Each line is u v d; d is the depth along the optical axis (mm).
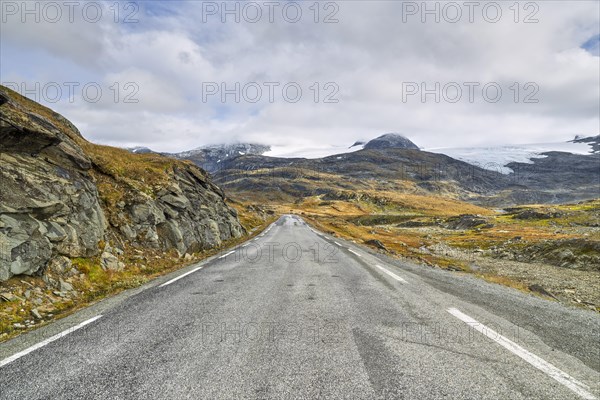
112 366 4566
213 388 3932
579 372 4363
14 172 10383
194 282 10383
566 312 7320
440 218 123625
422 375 4223
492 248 40500
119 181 17422
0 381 4227
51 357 4922
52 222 10688
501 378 4172
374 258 17031
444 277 11906
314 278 11000
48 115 20750
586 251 28141
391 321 6367
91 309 7484
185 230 19422
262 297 8367
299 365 4496
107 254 12484
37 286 8875
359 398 3689
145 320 6570
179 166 27422
